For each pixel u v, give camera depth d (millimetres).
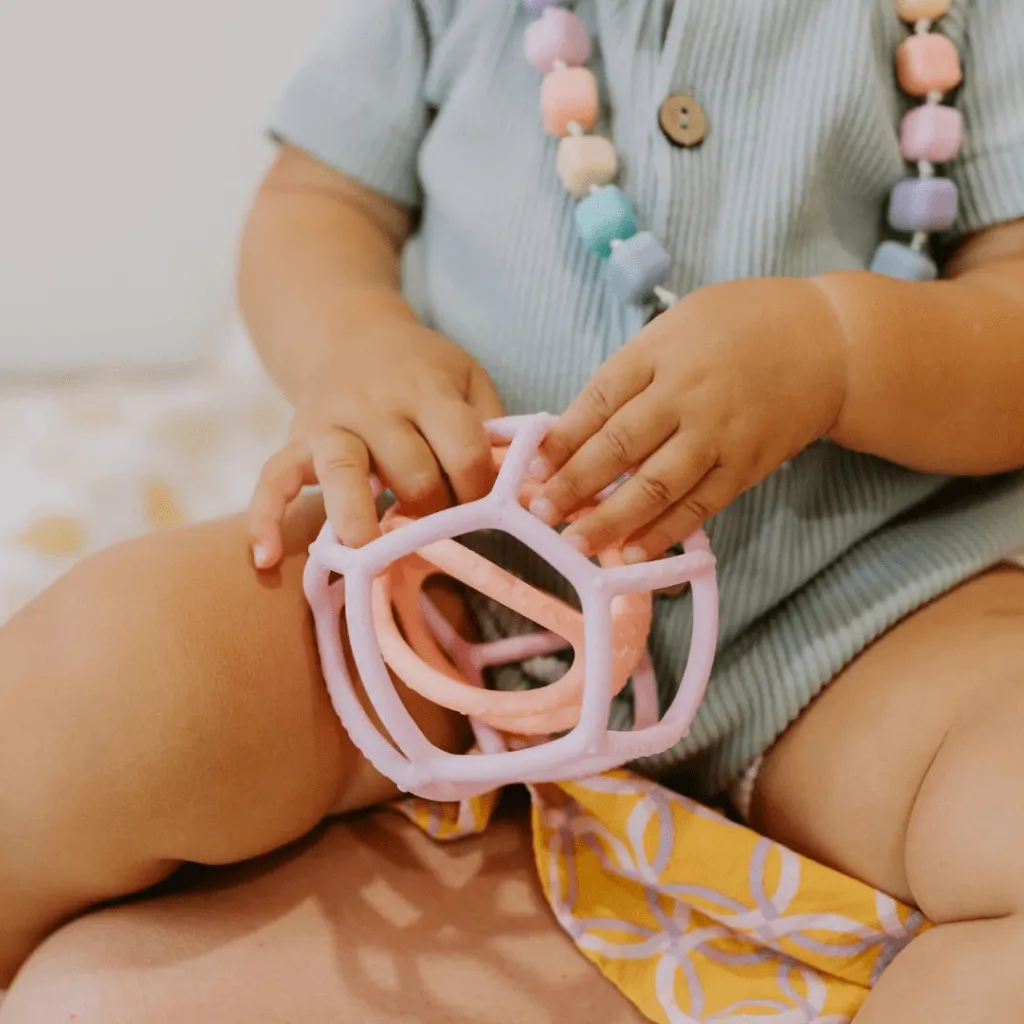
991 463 522
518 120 565
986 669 464
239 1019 414
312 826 498
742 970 457
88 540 685
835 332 460
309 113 632
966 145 571
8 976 480
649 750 402
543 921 480
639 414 426
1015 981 359
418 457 442
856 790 469
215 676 435
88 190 933
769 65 527
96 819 424
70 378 973
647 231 512
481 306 562
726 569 515
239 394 821
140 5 908
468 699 393
